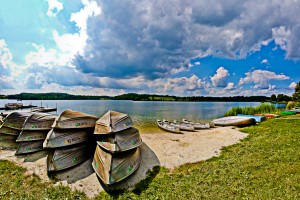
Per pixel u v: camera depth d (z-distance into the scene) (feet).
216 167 24.89
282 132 38.99
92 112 135.33
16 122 38.17
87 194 21.01
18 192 21.43
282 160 24.31
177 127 55.42
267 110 85.56
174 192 19.65
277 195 17.06
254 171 22.16
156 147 35.22
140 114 114.83
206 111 142.92
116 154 24.17
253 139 36.86
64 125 28.22
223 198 17.51
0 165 28.27
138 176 24.63
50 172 25.02
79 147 28.66
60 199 19.95
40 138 33.30
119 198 19.86
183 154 31.58
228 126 60.18
